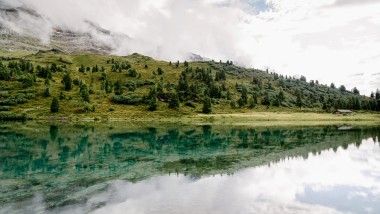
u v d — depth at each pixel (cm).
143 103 19250
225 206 2720
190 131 10375
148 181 3622
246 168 4438
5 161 4934
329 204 2822
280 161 5016
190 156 5512
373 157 5478
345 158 5350
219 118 16075
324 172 4200
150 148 6475
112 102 19138
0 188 3312
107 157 5372
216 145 6975
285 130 10856
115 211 2602
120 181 3625
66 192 3159
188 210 2609
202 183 3525
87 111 16550
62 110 16338
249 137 8650
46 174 3997
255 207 2700
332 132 10181
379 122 15788
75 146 6644
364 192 3238
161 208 2662
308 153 5881
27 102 17138
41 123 12975
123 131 10112
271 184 3503
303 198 2992
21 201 2862
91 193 3120
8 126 11388
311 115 18412
